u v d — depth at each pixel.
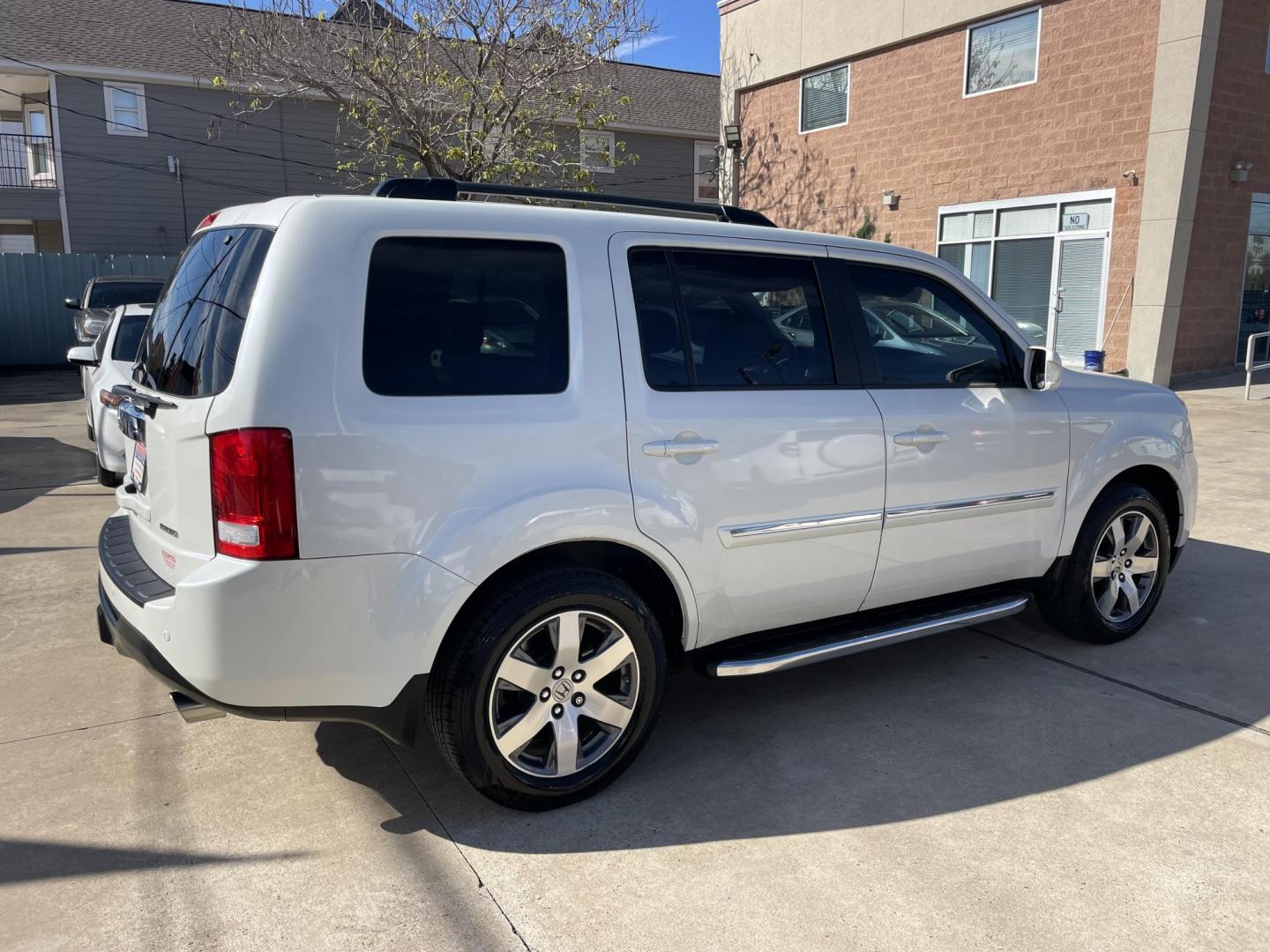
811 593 3.63
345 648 2.73
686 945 2.49
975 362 4.07
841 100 19.03
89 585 5.50
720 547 3.34
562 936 2.53
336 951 2.47
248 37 14.42
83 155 21.78
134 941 2.50
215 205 23.11
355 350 2.74
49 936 2.52
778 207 20.95
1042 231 15.70
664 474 3.19
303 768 3.43
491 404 2.92
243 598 2.62
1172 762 3.45
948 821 3.07
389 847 2.93
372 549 2.73
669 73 30.47
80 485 8.35
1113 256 14.70
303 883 2.75
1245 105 14.16
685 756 3.52
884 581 3.82
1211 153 13.96
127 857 2.88
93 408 8.08
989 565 4.11
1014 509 4.11
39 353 20.12
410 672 2.82
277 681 2.69
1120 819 3.07
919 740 3.63
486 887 2.74
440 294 2.91
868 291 3.84
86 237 22.17
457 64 14.22
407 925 2.58
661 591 3.42
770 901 2.67
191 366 2.91
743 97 21.52
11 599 5.27
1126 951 2.46
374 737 3.68
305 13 14.30
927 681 4.20
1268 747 3.55
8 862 2.84
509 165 14.54
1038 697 4.01
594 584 3.07
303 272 2.71
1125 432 4.45
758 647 3.59
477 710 2.91
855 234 19.05
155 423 2.96
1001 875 2.78
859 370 3.72
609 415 3.10
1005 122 16.03
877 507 3.69
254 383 2.61
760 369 3.48
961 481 3.92
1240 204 14.55
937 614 3.98
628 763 3.29
